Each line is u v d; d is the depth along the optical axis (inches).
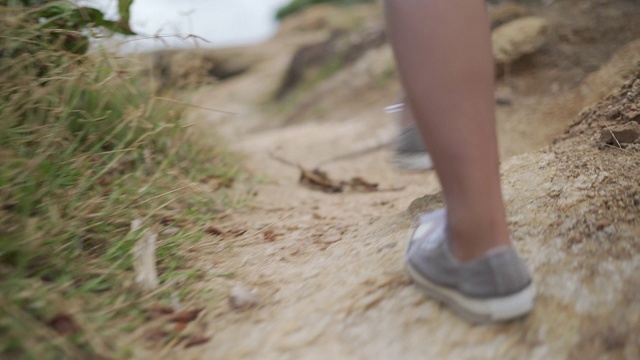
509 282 42.8
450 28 42.0
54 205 56.3
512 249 44.1
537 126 108.7
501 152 103.3
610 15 136.3
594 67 126.9
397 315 47.1
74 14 78.2
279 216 82.6
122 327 46.8
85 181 64.1
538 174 63.2
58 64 74.3
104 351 43.3
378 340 45.3
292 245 67.4
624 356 40.6
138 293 52.7
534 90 130.4
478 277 43.2
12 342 40.9
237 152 121.0
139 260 57.3
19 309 43.6
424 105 42.5
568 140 72.9
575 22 138.3
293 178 112.2
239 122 238.2
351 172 117.4
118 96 86.6
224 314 51.3
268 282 56.9
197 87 114.8
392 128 149.1
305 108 214.7
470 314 44.5
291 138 158.4
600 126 72.4
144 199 70.6
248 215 82.7
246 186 100.2
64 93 70.7
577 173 60.2
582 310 44.5
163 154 90.9
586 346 41.9
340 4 412.8
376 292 49.9
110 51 85.7
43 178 58.2
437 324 45.6
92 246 59.3
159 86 106.8
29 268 50.8
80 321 44.5
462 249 43.8
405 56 42.9
